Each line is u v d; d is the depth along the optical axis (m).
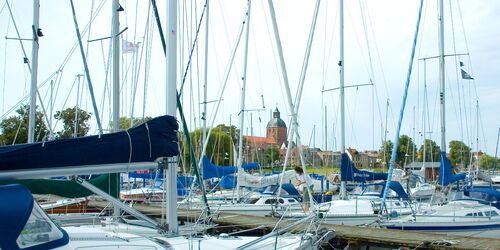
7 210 4.02
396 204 15.31
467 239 9.69
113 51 8.57
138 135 4.75
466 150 45.81
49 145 4.34
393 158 13.56
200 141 15.00
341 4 17.61
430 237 10.01
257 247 5.95
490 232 12.77
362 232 10.75
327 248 10.41
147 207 13.97
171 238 5.70
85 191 6.37
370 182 18.33
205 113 14.76
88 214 8.34
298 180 13.97
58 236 4.61
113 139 4.62
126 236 5.69
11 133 24.16
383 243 9.82
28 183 5.97
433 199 17.34
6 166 4.21
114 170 4.67
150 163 4.90
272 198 15.66
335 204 14.58
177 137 5.08
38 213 4.56
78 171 4.49
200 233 7.33
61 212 11.02
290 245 6.19
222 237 6.43
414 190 22.55
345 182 16.19
